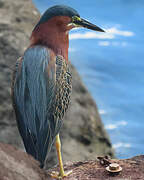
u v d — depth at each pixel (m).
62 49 7.34
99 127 16.86
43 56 6.96
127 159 7.80
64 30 7.34
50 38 7.26
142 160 7.70
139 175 6.94
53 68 6.92
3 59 16.88
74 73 18.38
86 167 7.53
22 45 17.69
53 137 6.81
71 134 15.71
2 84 16.08
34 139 6.54
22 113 6.71
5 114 15.45
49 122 6.73
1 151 5.69
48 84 6.77
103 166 7.51
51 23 7.27
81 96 17.52
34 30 7.38
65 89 7.10
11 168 5.52
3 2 21.02
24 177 5.55
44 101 6.70
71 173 7.32
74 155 14.85
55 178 7.18
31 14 20.78
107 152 16.06
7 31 18.20
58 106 6.92
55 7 7.32
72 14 7.39
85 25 7.57
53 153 14.28
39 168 5.96
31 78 6.78
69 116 16.22
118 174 7.02
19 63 7.07
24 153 6.01
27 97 6.71
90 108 17.44
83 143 15.77
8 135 14.93
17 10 20.69
